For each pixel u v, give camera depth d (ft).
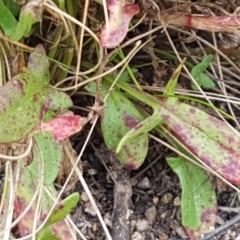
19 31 0.34
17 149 0.37
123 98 0.40
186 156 0.40
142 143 0.39
